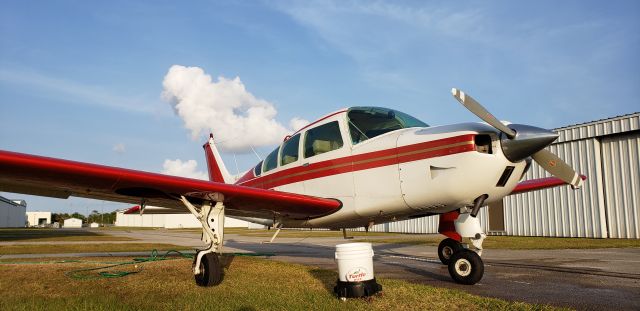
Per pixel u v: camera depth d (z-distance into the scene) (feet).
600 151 57.47
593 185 57.31
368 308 12.91
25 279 19.92
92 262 27.53
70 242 58.03
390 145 19.44
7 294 16.20
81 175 15.53
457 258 18.22
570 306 13.64
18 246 47.91
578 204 58.75
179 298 14.58
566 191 60.18
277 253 37.22
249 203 20.08
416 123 21.20
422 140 18.48
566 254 33.27
